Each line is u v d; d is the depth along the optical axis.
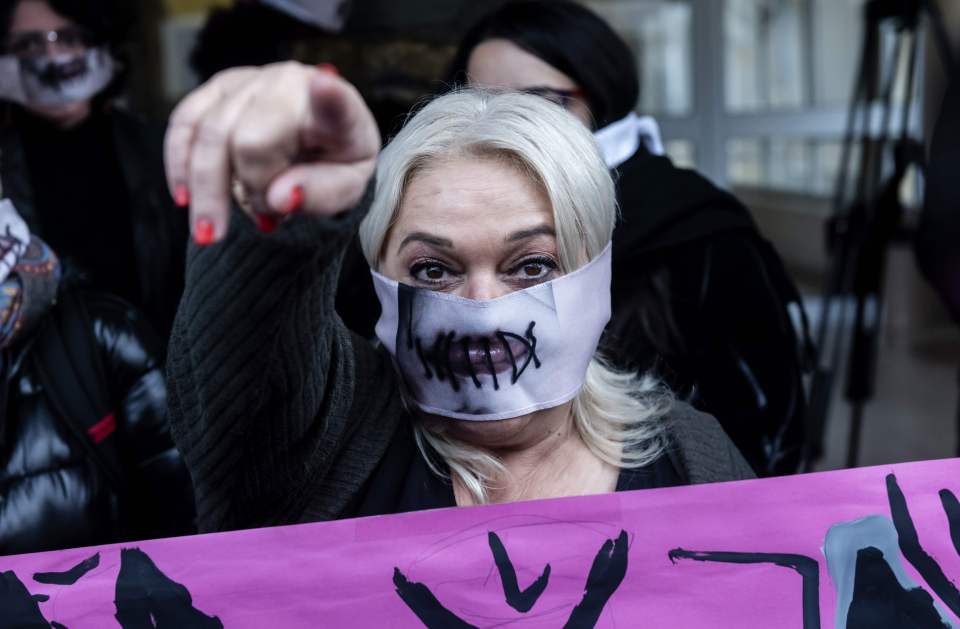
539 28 1.55
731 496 0.85
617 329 1.45
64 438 1.32
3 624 0.81
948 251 1.57
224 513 0.86
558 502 0.85
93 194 2.09
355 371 0.95
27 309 1.29
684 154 4.79
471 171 0.86
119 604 0.82
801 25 4.82
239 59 2.48
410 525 0.84
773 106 4.85
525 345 0.88
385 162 0.88
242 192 0.65
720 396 1.49
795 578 0.84
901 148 2.61
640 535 0.84
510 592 0.83
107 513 1.34
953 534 0.85
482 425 0.91
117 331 1.41
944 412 4.04
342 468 0.93
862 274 2.68
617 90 1.59
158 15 4.32
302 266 0.70
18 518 1.28
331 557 0.83
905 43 4.44
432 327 0.88
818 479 0.86
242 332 0.74
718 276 1.51
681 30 4.69
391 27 3.07
